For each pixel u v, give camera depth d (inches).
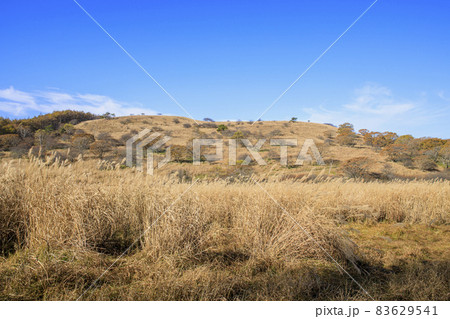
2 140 1365.7
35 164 237.8
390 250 223.6
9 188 217.0
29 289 141.1
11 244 196.5
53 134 1975.9
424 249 229.3
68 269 156.4
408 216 342.3
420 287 143.9
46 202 204.7
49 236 188.7
